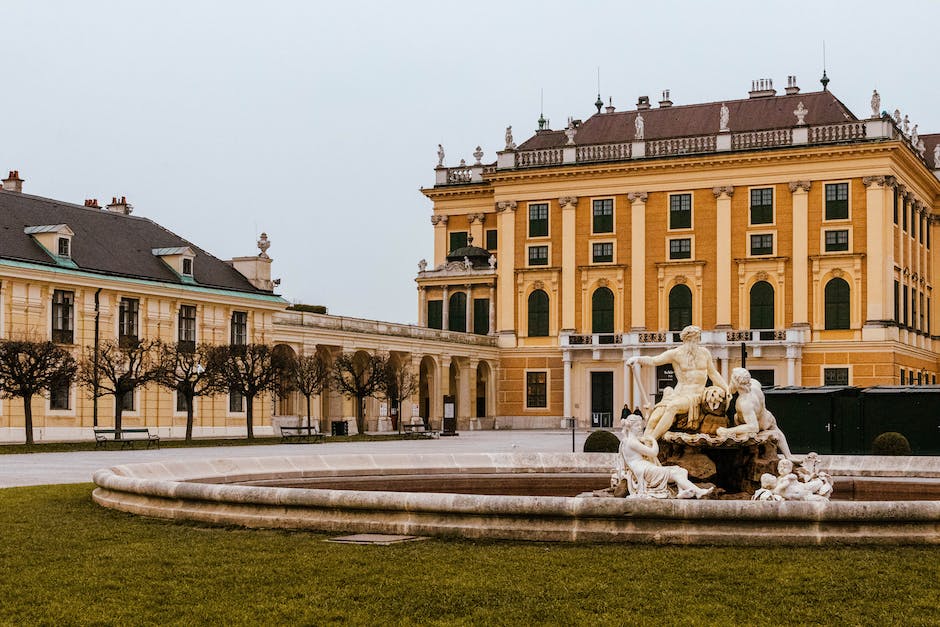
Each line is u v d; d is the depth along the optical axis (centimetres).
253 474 2861
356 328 8756
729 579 1530
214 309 7656
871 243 9369
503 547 1745
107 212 7731
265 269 8281
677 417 2342
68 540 1902
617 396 10088
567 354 10219
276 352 8044
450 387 10162
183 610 1413
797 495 2081
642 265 10125
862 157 9412
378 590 1496
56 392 6531
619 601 1430
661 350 9875
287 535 1889
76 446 5716
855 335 9394
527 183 10544
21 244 6612
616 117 11075
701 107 10712
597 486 3019
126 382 6344
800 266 9600
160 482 2188
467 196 11294
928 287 10806
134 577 1598
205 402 7512
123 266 7175
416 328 9412
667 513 1756
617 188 10250
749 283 9781
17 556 1766
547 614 1379
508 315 10569
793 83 10831
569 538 1773
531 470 3164
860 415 4947
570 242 10381
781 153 9600
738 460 2341
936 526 1742
